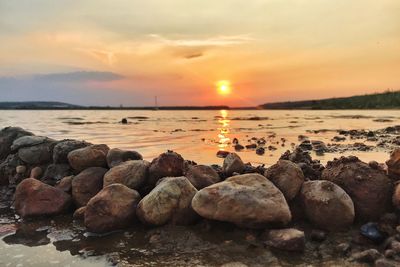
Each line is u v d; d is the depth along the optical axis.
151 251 0.99
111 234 1.11
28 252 1.00
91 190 1.34
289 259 0.92
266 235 1.02
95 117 12.04
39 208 1.28
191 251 0.98
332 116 12.41
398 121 8.33
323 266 0.88
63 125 6.73
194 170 1.30
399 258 0.88
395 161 1.18
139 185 1.30
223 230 1.07
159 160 1.32
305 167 1.31
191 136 4.41
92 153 1.46
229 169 1.34
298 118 11.10
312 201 1.09
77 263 0.94
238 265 0.90
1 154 1.79
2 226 1.20
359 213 1.10
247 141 3.75
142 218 1.12
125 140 3.82
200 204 1.08
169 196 1.12
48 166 1.59
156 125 7.13
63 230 1.16
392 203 1.10
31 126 6.27
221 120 10.04
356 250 0.96
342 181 1.16
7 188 1.62
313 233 1.02
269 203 1.05
